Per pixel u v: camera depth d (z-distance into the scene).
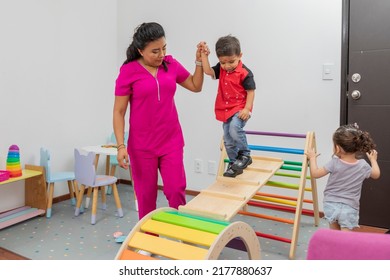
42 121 3.13
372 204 2.64
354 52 2.62
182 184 1.97
